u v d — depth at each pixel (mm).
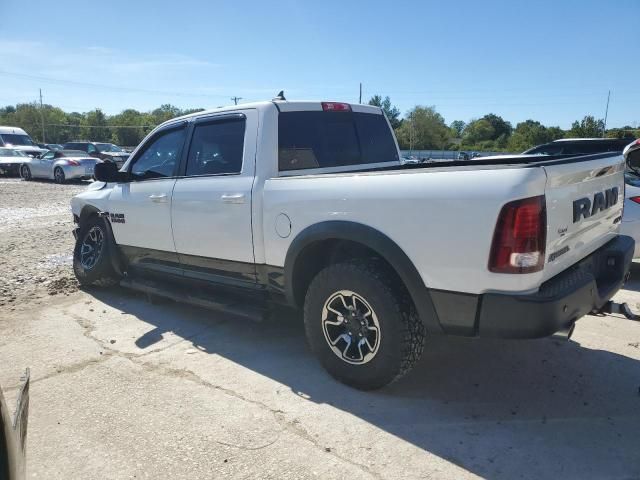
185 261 4613
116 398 3414
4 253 7910
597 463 2645
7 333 4598
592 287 2969
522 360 3865
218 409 3246
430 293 2977
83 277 5777
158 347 4258
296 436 2938
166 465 2719
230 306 4215
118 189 5320
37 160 21969
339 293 3367
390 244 3064
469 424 3021
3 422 1665
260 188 3828
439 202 2865
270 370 3787
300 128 4172
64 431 3049
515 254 2654
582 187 3090
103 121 119125
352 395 3387
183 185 4473
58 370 3846
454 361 3863
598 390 3398
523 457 2703
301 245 3521
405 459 2709
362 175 3240
